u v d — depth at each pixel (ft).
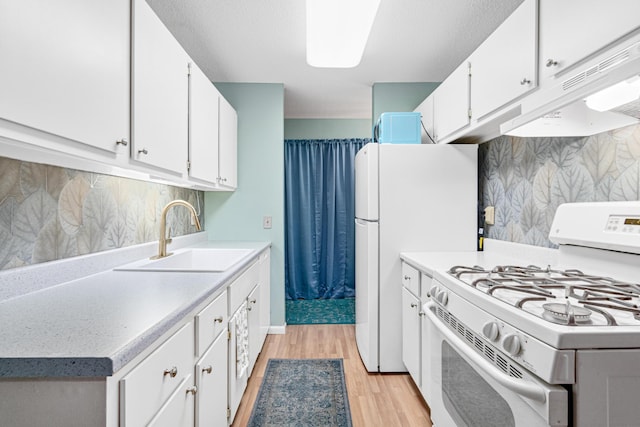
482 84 5.59
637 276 3.85
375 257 7.27
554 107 3.57
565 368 2.37
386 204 7.29
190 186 7.48
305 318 11.27
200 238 9.08
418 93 9.80
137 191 5.97
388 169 7.29
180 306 3.12
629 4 3.01
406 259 6.76
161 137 4.76
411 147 7.30
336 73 9.20
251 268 6.81
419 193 7.30
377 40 7.43
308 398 6.38
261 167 9.82
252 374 7.34
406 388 6.76
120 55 3.76
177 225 7.82
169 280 4.24
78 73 3.07
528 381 2.66
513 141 6.57
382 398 6.40
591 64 3.46
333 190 13.66
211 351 4.15
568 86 3.36
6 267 3.41
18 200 3.54
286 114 13.47
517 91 4.59
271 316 9.89
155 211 6.66
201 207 9.50
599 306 2.93
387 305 7.29
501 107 5.11
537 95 3.84
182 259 6.85
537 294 3.35
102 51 3.43
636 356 2.39
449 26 6.87
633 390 2.39
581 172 4.92
